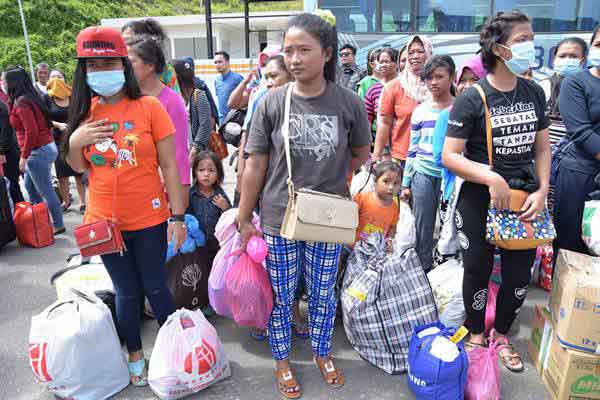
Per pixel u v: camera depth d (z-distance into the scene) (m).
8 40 26.50
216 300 2.76
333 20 4.35
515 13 2.20
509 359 2.58
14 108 4.48
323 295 2.36
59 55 26.39
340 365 2.63
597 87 2.58
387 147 4.00
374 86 4.39
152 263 2.34
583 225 2.63
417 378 2.25
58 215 4.89
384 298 2.61
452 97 3.24
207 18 14.03
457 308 2.81
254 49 20.98
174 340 2.29
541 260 3.51
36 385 2.48
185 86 3.89
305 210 2.00
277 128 2.10
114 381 2.37
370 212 2.95
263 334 2.88
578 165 2.70
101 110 2.16
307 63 1.95
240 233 2.37
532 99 2.34
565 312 2.21
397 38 7.49
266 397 2.37
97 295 2.79
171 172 2.30
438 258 3.42
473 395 2.23
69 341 2.21
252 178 2.20
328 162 2.11
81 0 30.72
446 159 2.40
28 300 3.45
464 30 7.29
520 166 2.38
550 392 2.34
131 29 3.10
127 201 2.20
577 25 7.00
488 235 2.34
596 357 2.13
